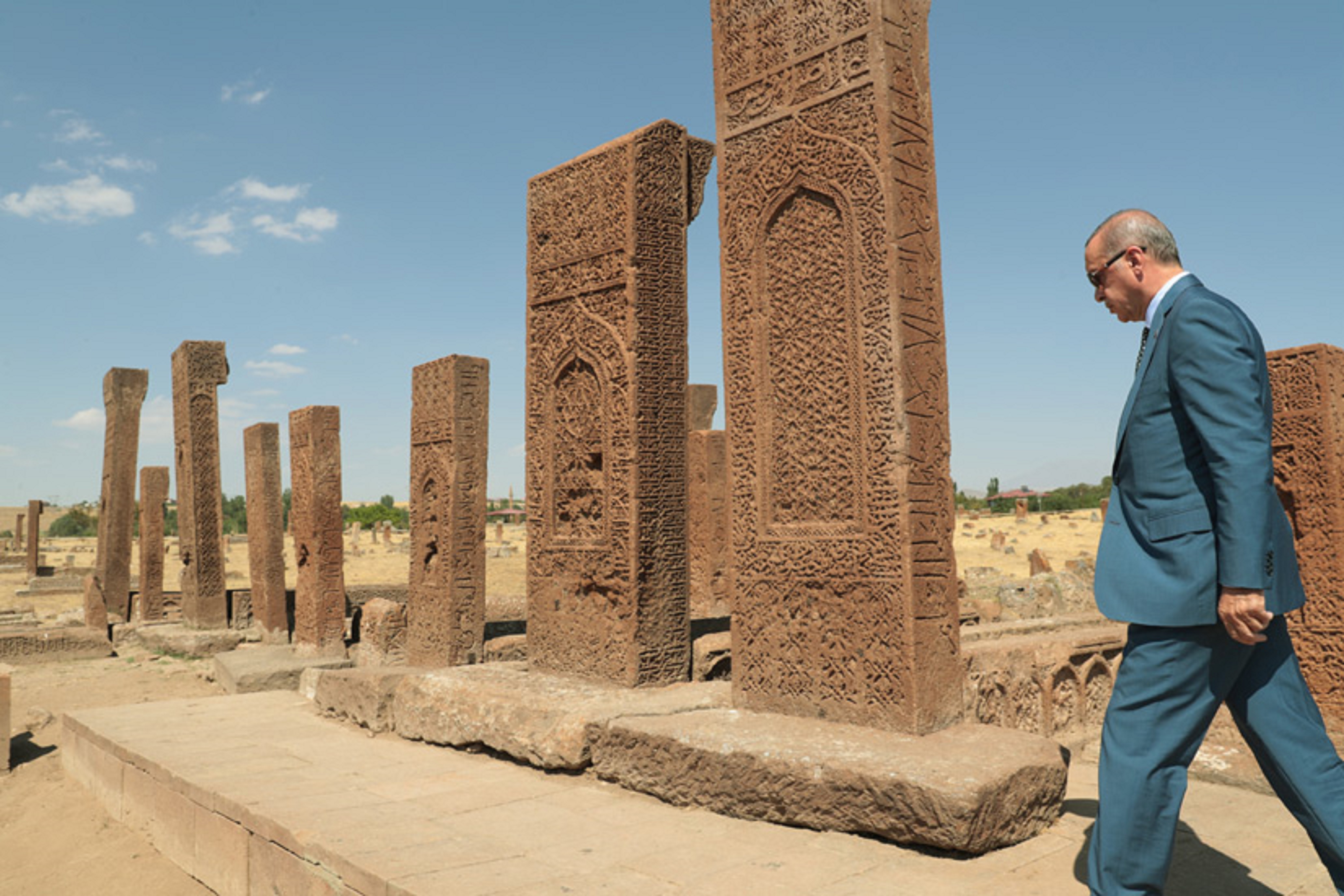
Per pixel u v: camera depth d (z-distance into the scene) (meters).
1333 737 4.77
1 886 5.00
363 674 6.19
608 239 5.46
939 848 3.18
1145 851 2.52
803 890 2.92
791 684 4.20
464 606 7.73
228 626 13.52
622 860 3.28
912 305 3.92
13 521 78.31
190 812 4.71
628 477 5.23
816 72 4.25
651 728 4.17
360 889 3.25
